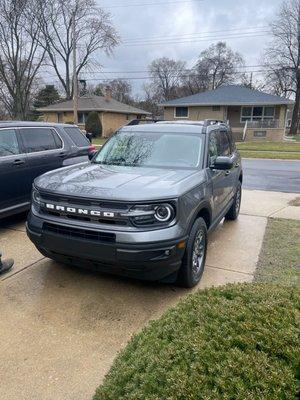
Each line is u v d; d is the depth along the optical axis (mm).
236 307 1882
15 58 33625
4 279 3965
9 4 31750
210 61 61125
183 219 3432
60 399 2346
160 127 5043
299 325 1698
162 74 67312
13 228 5824
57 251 3570
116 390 1659
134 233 3199
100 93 53906
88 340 2932
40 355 2752
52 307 3410
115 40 41562
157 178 3779
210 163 4492
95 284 3865
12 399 2340
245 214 6949
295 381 1407
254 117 33344
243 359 1498
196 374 1485
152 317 3266
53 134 6562
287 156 18562
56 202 3531
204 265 4203
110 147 4973
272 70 45625
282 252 4848
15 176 5590
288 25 42594
